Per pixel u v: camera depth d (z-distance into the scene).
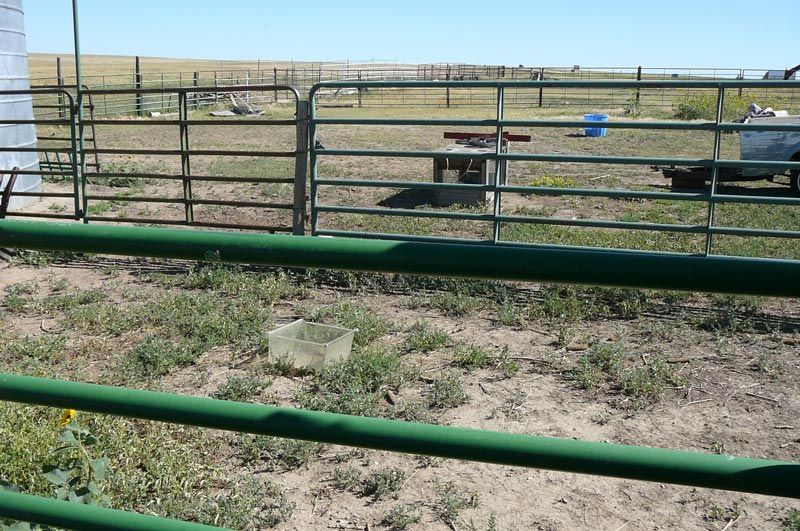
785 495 1.37
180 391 5.52
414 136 26.19
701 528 3.96
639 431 4.98
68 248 1.62
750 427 5.04
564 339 6.52
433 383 5.70
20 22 13.20
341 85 8.65
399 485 4.33
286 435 1.57
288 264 1.49
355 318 6.92
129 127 30.70
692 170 14.67
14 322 7.18
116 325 6.80
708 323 7.05
